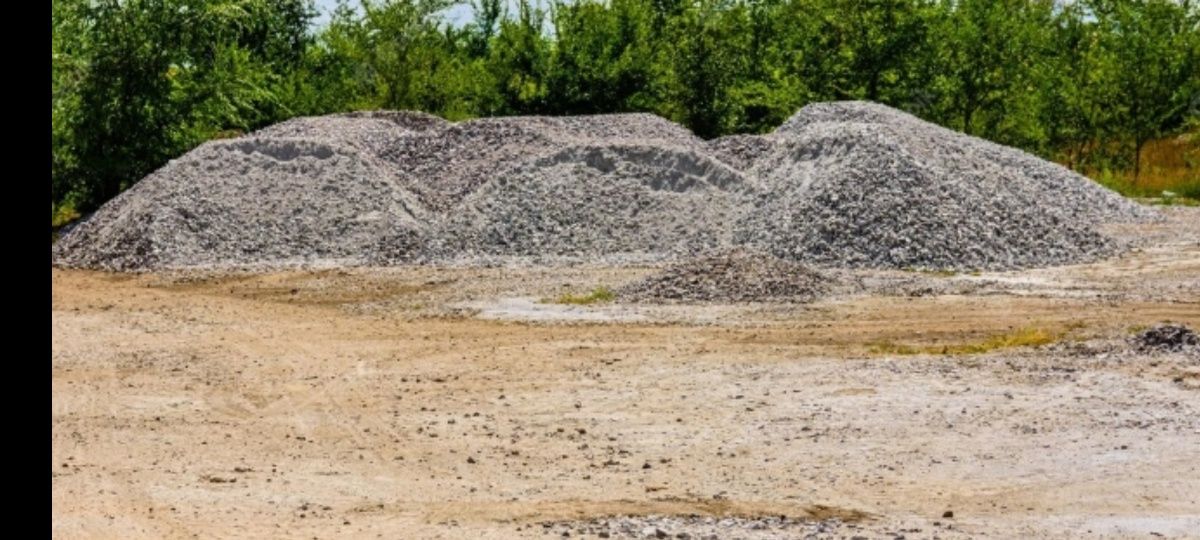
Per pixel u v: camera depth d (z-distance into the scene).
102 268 30.50
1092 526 10.59
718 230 30.52
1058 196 36.25
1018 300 23.50
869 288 24.72
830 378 16.84
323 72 58.44
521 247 30.73
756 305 23.39
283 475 12.70
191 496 11.84
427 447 13.86
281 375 18.12
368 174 33.66
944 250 27.97
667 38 54.50
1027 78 51.22
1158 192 47.31
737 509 11.17
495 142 36.56
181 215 31.88
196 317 23.53
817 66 52.47
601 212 31.77
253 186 33.31
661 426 14.59
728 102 52.38
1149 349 17.83
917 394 15.72
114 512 11.29
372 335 21.44
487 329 21.72
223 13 42.81
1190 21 51.69
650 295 24.42
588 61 52.00
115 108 41.25
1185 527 10.52
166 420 15.32
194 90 42.50
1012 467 12.52
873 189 29.62
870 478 12.23
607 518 10.88
